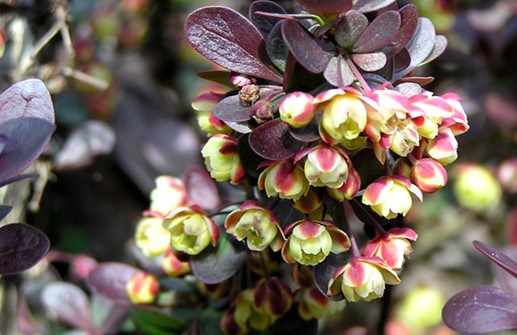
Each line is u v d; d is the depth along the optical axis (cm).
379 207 16
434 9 28
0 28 22
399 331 29
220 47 17
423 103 16
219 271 18
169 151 31
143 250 19
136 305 20
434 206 31
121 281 21
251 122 16
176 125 32
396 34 16
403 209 16
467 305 17
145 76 34
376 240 17
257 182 17
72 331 25
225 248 18
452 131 17
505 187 29
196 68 35
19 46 22
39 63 23
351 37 16
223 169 17
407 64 17
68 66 24
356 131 15
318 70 16
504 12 30
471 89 29
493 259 16
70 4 23
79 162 25
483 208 29
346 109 15
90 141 25
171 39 35
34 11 22
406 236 17
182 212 17
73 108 28
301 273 18
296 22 16
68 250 29
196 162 31
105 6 31
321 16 16
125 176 31
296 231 16
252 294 18
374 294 16
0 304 22
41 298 25
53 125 16
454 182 30
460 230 31
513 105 28
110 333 23
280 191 16
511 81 28
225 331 19
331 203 17
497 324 17
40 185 24
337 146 16
